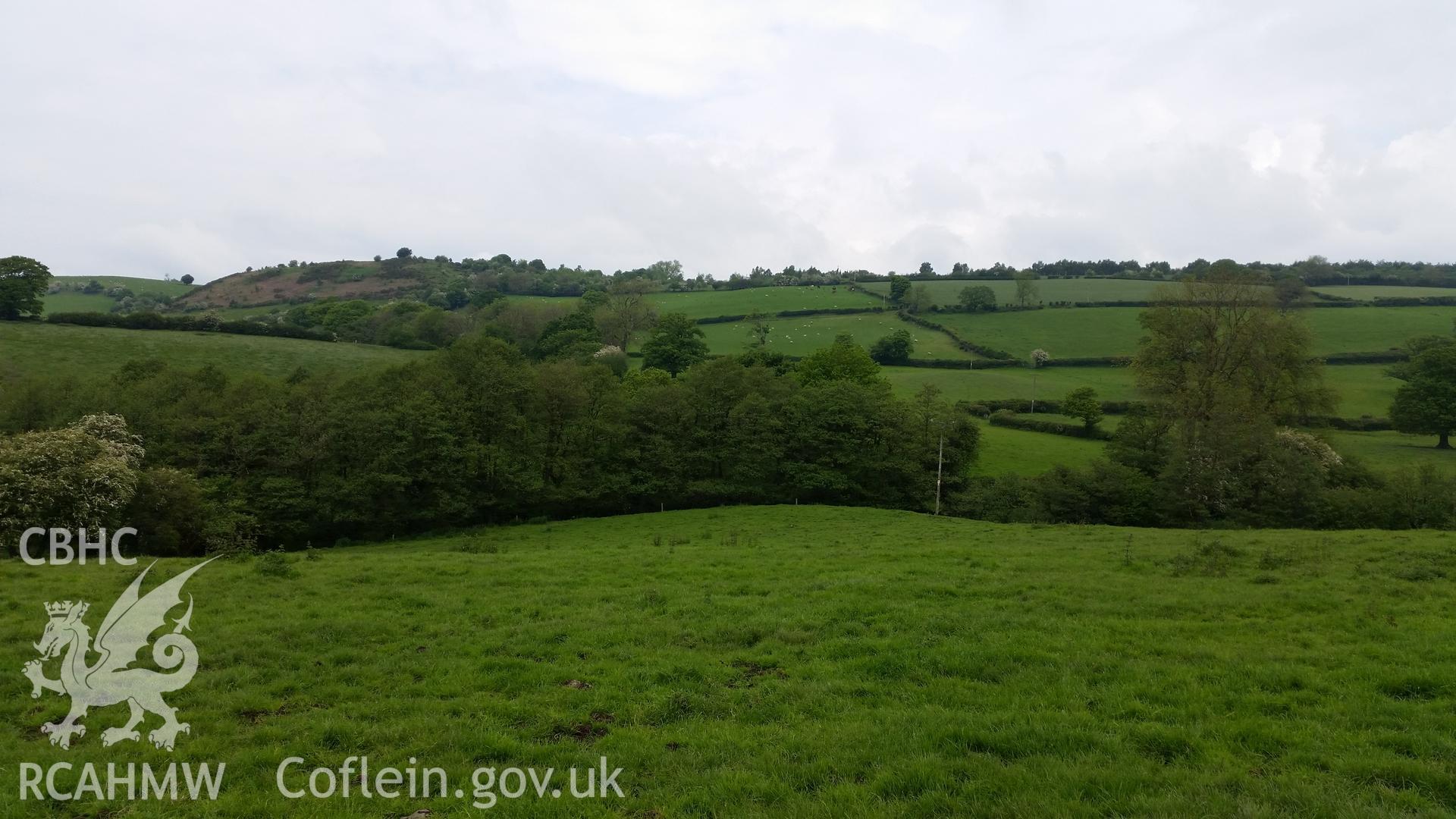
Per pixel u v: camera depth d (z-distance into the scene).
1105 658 12.61
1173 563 21.75
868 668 12.70
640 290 158.38
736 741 9.86
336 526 55.22
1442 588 17.19
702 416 67.62
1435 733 9.14
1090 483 54.59
